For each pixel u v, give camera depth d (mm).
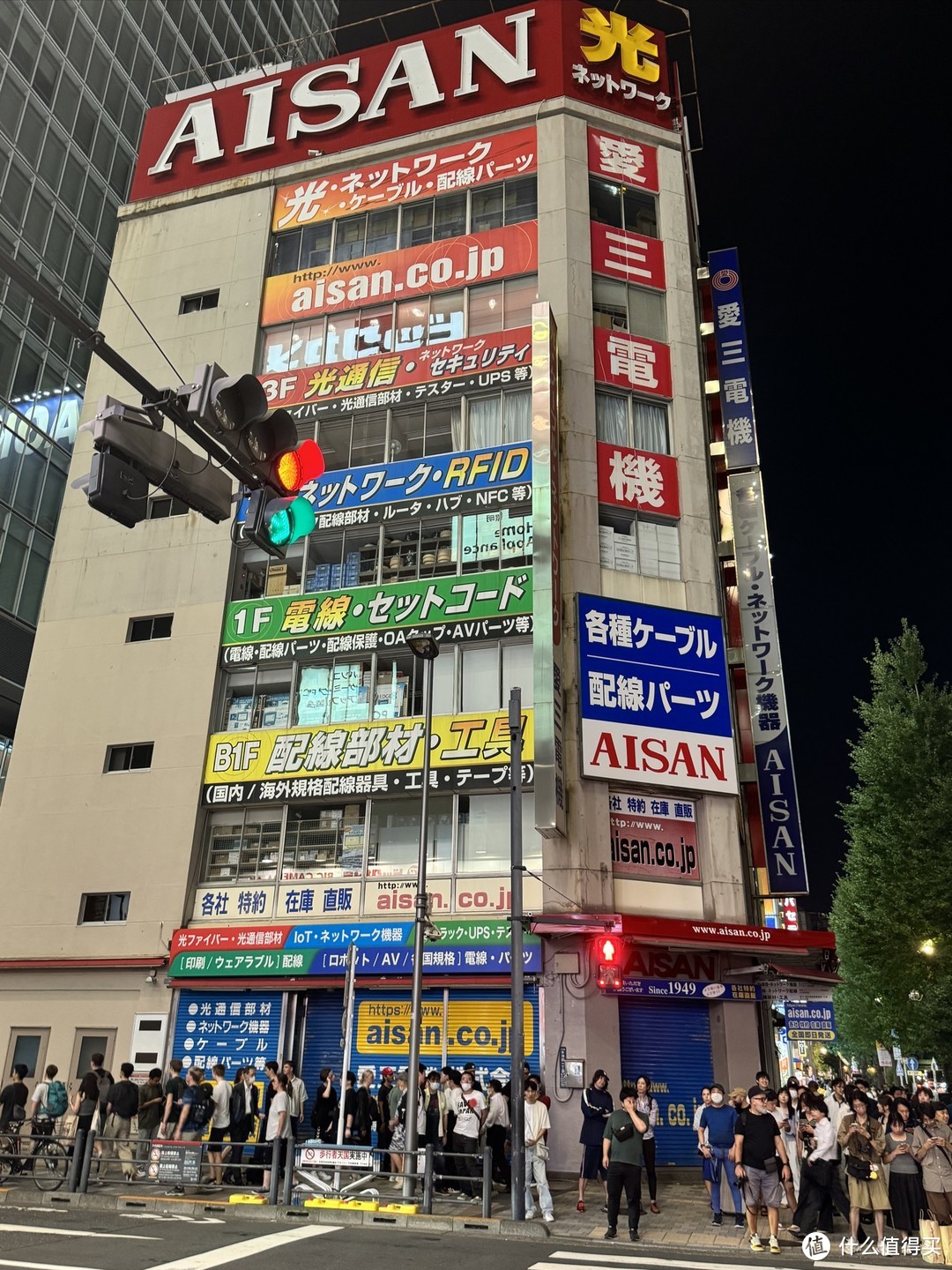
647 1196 15172
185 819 21547
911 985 25453
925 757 26609
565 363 23266
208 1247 9656
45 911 21531
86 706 23297
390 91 28000
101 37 37500
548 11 27578
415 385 24297
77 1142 13438
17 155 32375
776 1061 21625
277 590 23625
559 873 18859
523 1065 12781
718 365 25281
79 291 35219
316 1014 19719
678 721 20391
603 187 25766
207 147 29141
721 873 19641
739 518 23328
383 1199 12984
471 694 21188
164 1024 19906
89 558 24906
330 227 27094
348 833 20953
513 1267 9188
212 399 6609
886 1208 11102
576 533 21562
